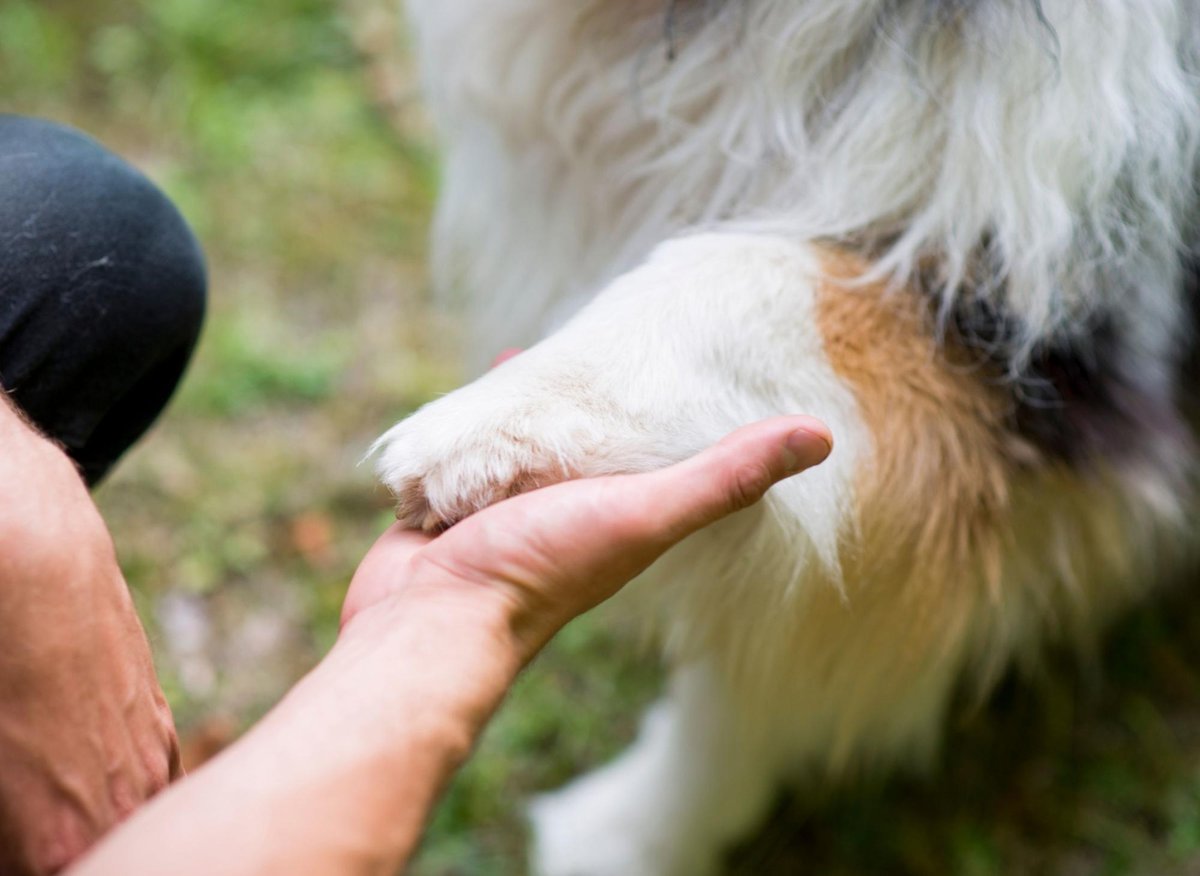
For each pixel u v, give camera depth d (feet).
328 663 2.34
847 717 4.15
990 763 5.73
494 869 5.31
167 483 6.23
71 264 3.42
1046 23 3.08
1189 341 3.89
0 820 2.36
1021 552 3.92
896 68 3.32
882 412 3.37
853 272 3.48
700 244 3.41
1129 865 5.45
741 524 3.39
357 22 8.22
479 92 4.15
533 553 2.47
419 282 7.23
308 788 2.03
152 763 2.56
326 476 6.38
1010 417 3.55
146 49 8.05
